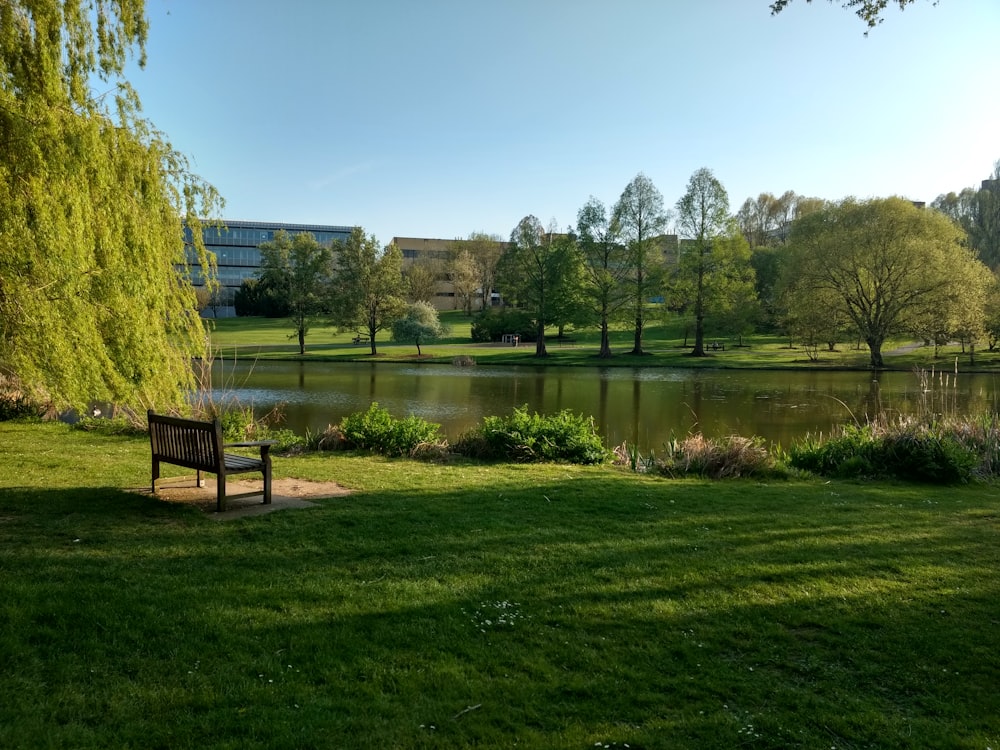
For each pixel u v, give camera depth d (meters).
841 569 5.70
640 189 56.56
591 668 3.80
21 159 8.16
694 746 3.12
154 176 10.23
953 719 3.45
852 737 3.25
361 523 6.71
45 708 3.12
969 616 4.73
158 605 4.35
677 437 20.09
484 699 3.43
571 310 56.47
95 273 8.70
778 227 96.81
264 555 5.55
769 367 47.50
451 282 110.44
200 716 3.15
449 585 4.98
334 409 26.00
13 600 4.24
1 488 7.91
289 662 3.71
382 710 3.27
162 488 8.20
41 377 8.42
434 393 32.22
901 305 44.59
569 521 7.16
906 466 11.80
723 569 5.57
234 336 74.69
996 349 52.41
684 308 61.88
